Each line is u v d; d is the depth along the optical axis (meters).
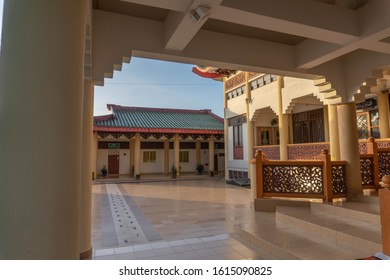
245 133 13.00
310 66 4.73
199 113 22.20
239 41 4.38
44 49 1.29
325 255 3.26
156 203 8.64
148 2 2.79
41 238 1.20
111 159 19.03
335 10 3.53
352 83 5.21
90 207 3.84
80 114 1.45
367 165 5.84
